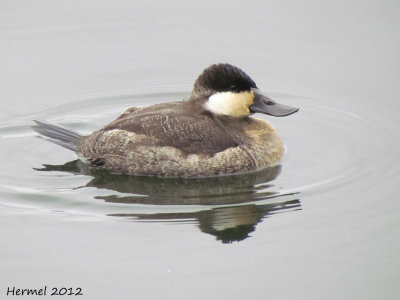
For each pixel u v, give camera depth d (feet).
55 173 41.91
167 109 41.73
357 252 34.83
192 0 61.77
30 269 33.76
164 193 39.55
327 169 41.96
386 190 39.58
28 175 41.73
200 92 41.88
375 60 54.08
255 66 54.13
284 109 41.81
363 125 47.57
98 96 51.72
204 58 55.16
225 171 40.91
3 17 59.31
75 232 36.27
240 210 37.91
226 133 41.29
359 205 38.24
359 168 41.96
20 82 52.47
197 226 36.60
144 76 53.88
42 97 51.06
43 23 58.80
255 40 56.80
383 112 48.96
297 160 43.09
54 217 37.50
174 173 40.63
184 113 41.27
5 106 49.85
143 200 38.88
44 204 38.70
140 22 59.16
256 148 41.81
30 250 35.04
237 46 56.29
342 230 36.37
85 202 38.75
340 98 50.75
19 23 58.70
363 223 36.86
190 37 57.36
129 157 40.78
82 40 57.11
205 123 41.01
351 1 60.59
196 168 40.47
